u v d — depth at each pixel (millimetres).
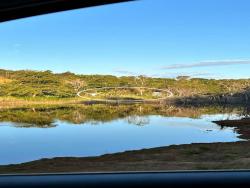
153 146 10883
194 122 13250
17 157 6863
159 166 6723
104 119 14289
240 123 12664
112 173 3748
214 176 3562
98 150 8922
